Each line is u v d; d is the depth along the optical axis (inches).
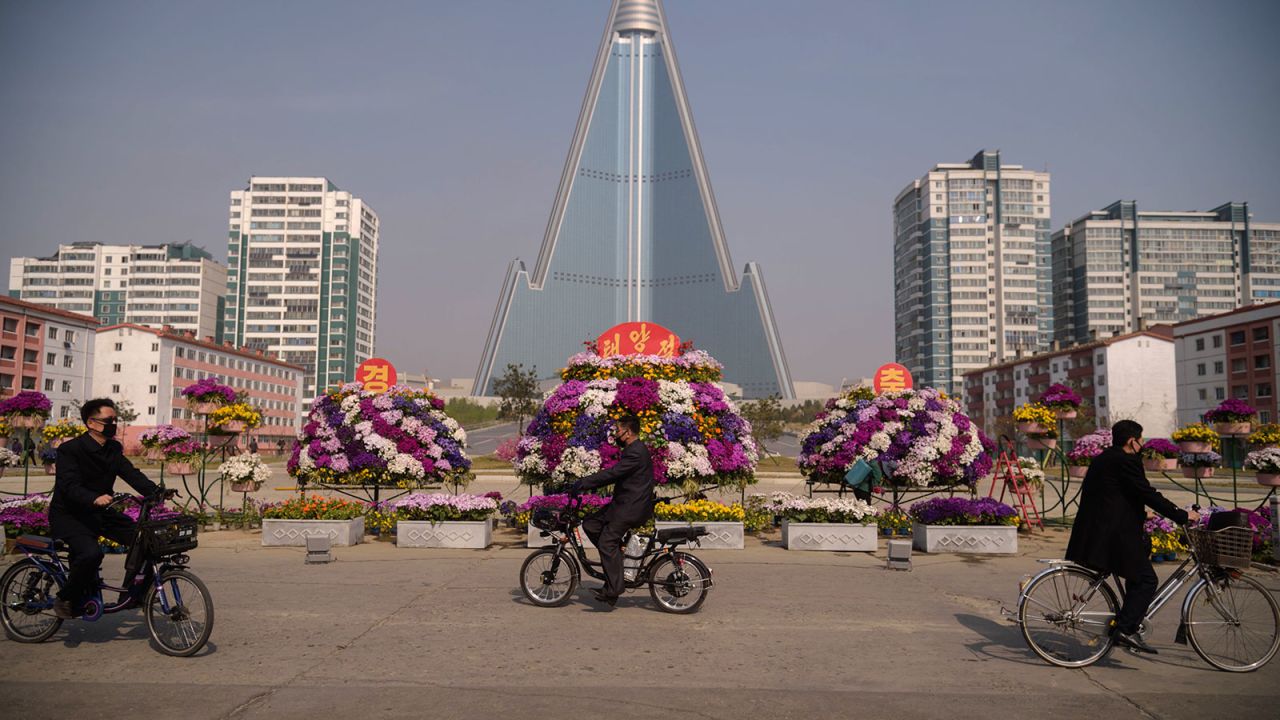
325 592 367.6
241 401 670.5
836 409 659.4
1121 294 6530.5
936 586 396.5
